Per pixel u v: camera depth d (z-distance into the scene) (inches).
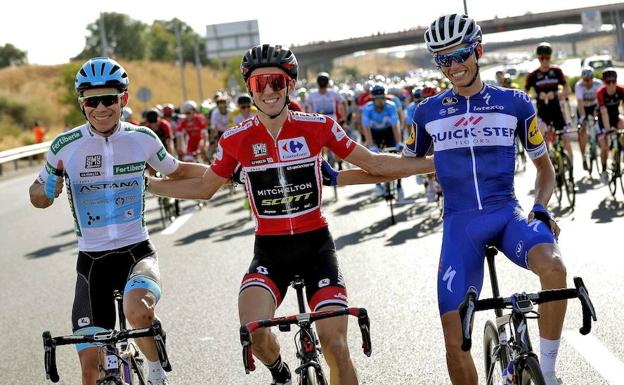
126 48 5315.0
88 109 181.2
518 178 623.2
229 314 302.7
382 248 400.8
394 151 506.6
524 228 170.9
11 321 327.6
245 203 577.0
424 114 185.2
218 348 261.4
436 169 183.5
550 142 521.3
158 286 180.4
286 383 185.3
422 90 550.0
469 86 179.9
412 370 224.5
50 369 148.8
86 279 186.2
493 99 180.2
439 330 258.1
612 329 241.8
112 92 180.2
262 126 174.4
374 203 575.8
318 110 699.4
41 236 576.1
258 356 178.9
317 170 176.7
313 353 152.7
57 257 477.1
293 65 170.9
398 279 331.6
